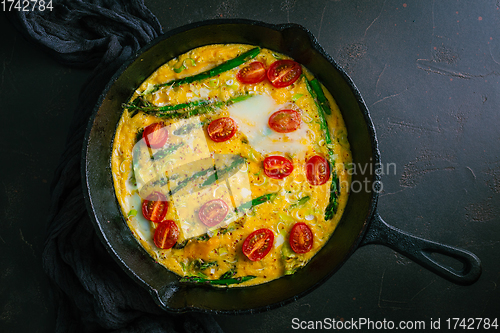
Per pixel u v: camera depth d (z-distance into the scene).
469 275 0.40
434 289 0.52
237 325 0.51
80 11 0.51
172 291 0.45
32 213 0.51
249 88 0.46
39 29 0.50
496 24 0.52
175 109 0.46
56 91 0.52
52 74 0.52
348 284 0.52
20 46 0.52
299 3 0.52
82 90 0.51
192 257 0.46
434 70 0.52
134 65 0.44
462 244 0.52
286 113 0.45
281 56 0.47
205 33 0.45
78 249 0.49
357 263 0.52
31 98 0.52
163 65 0.47
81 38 0.52
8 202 0.51
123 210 0.46
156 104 0.46
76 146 0.49
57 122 0.52
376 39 0.52
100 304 0.48
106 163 0.45
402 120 0.52
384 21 0.52
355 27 0.52
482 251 0.52
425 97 0.52
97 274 0.49
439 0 0.52
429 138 0.52
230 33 0.45
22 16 0.49
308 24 0.52
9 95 0.52
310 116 0.46
